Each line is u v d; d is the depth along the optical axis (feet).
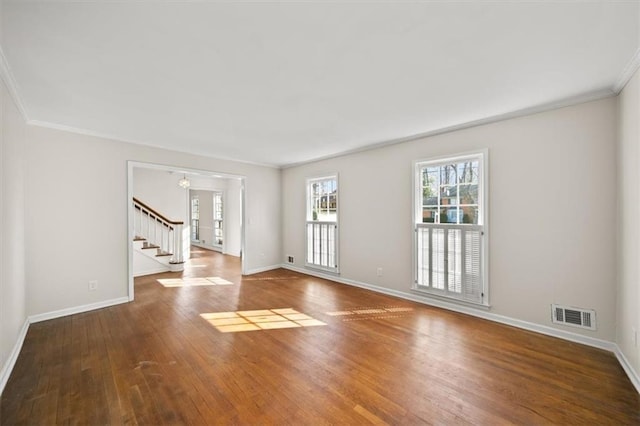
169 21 5.05
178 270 20.10
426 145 12.59
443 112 9.76
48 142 10.96
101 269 12.35
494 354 8.18
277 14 4.87
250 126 11.27
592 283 8.61
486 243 10.71
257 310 11.98
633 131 6.86
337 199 16.66
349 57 6.31
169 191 22.97
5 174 7.20
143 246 18.85
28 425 5.48
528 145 9.75
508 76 7.22
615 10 4.79
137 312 11.75
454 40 5.69
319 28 5.29
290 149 15.29
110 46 5.82
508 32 5.43
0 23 5.00
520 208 9.95
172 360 7.89
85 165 11.94
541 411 5.87
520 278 9.99
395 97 8.51
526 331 9.72
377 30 5.35
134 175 20.77
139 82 7.45
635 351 6.81
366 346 8.71
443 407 5.99
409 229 13.29
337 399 6.25
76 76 7.09
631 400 6.19
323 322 10.64
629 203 7.18
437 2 4.61
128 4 4.59
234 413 5.82
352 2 4.60
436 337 9.32
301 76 7.18
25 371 7.34
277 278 17.72
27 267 10.37
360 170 15.44
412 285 13.14
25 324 9.87
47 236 10.92
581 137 8.74
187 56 6.23
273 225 20.42
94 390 6.56
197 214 33.37
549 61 6.50
